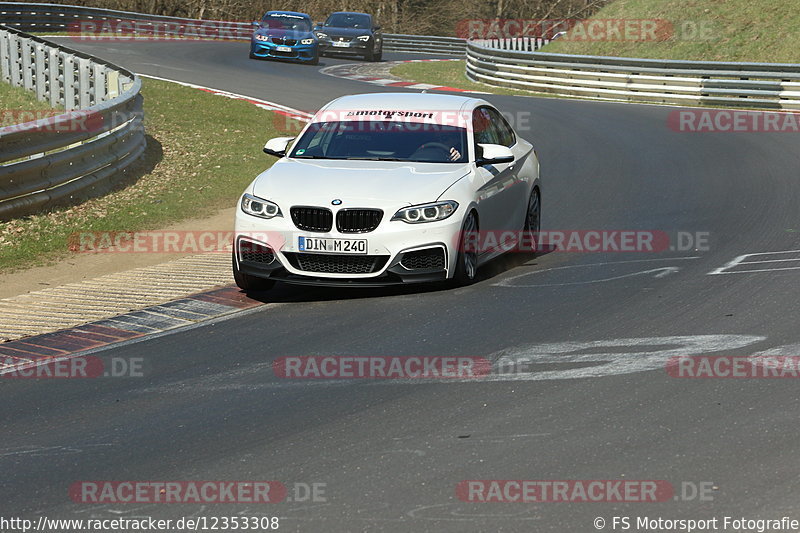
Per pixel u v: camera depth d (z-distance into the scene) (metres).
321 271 31.62
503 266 36.62
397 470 18.42
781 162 60.22
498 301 31.08
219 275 36.28
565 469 18.25
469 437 19.92
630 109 90.25
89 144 49.91
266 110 80.75
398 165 33.88
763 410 20.88
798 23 124.75
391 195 31.72
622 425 20.30
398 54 178.25
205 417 21.73
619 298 30.97
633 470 18.11
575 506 16.77
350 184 32.25
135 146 57.41
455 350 26.08
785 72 91.81
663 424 20.28
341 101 37.56
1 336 29.16
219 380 24.36
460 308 30.36
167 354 26.81
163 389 23.88
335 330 28.48
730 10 131.50
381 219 31.25
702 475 17.81
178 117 74.50
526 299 31.25
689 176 56.62
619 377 23.31
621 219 45.50
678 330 27.20
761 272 33.69
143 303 32.38
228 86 94.56
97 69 69.38
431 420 20.95
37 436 21.08
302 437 20.27
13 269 38.34
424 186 32.31
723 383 22.64
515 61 110.12
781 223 43.00
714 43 127.50
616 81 101.56
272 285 33.75
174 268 37.72
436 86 107.69
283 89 95.12
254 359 26.02
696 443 19.25
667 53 129.88
